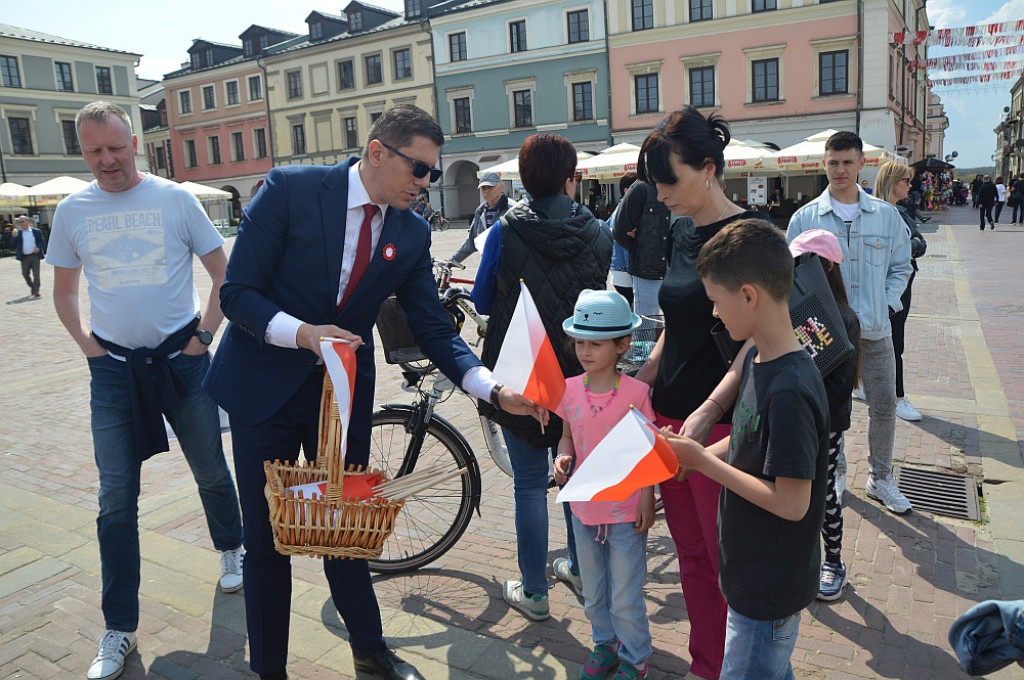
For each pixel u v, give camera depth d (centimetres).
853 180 366
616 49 3291
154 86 6500
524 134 3597
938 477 417
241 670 274
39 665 277
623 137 3366
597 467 172
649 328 319
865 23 2839
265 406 237
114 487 283
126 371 290
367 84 4044
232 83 4591
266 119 4494
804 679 253
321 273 234
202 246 305
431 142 226
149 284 291
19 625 304
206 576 341
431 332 265
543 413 242
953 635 146
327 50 4128
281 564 248
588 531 248
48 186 2989
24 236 1515
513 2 3466
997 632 138
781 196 3042
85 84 4212
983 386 591
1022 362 664
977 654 141
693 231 231
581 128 3444
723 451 199
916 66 3142
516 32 3519
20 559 361
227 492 328
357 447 258
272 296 238
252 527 243
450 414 580
